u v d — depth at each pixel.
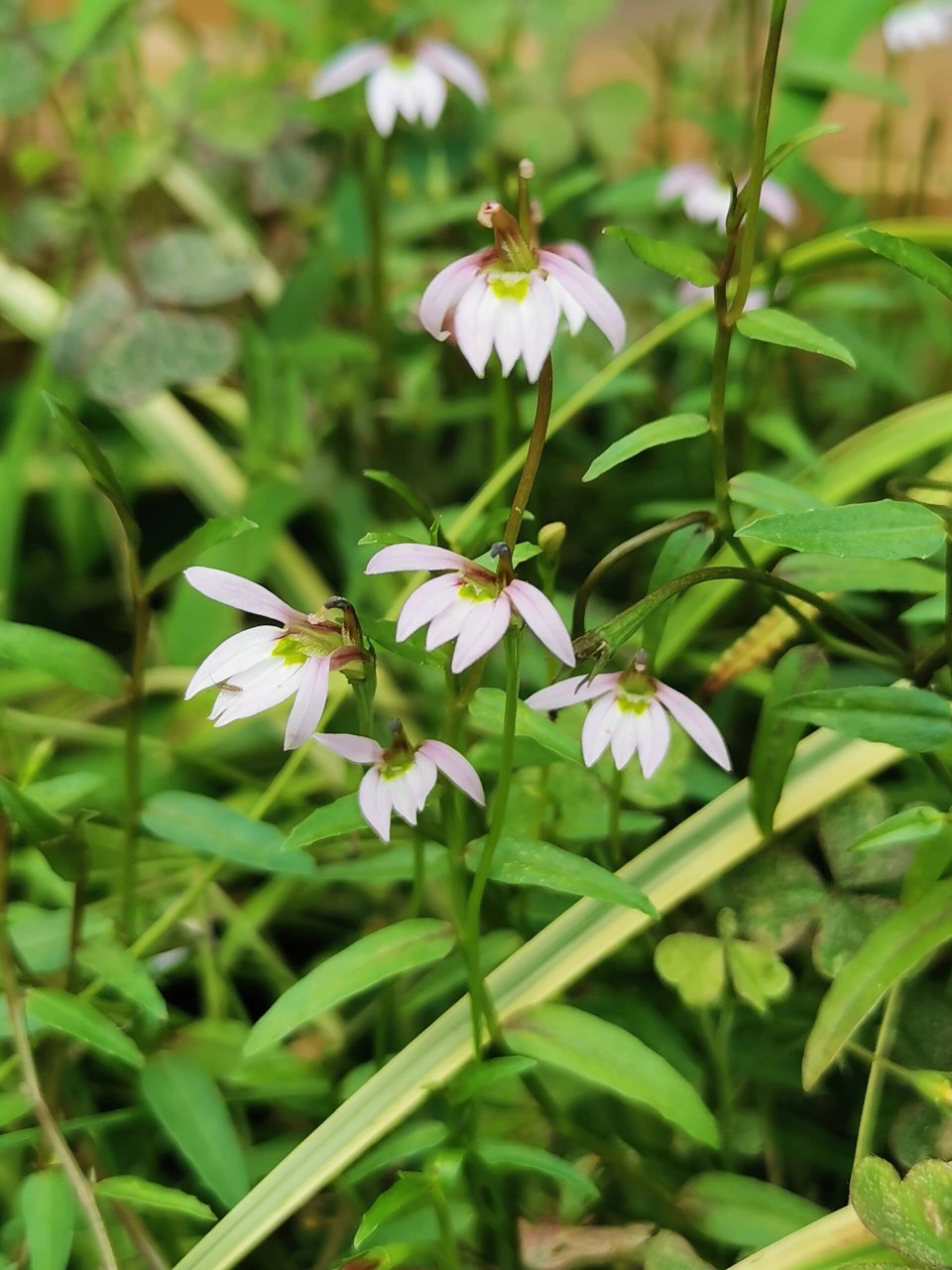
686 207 0.22
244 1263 0.17
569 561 0.22
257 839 0.16
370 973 0.15
